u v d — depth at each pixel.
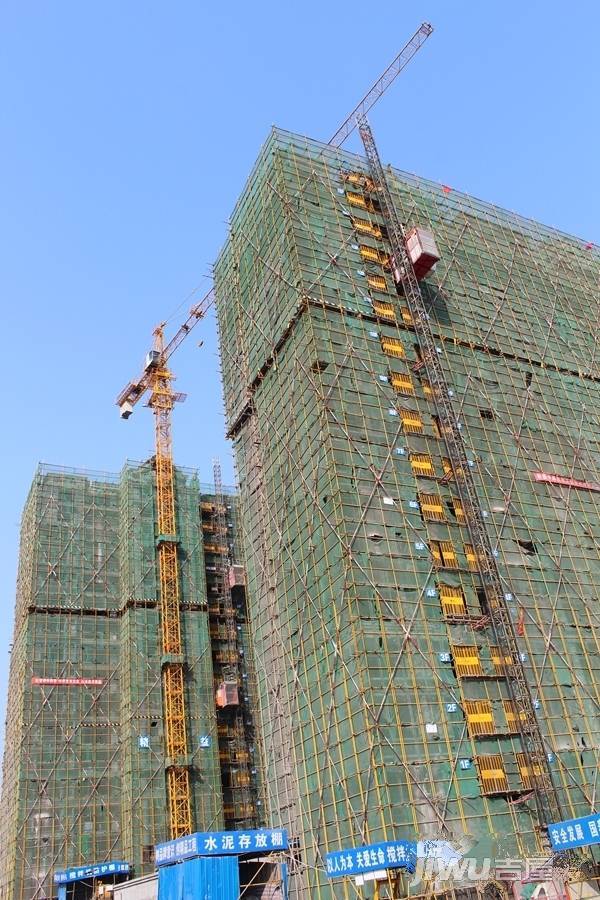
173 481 122.44
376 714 55.50
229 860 50.31
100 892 82.25
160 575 113.44
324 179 85.00
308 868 59.06
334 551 63.34
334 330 73.50
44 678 104.94
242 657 118.31
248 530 80.25
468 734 57.59
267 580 73.81
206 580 121.44
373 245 83.44
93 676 107.88
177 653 108.12
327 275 76.94
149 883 65.62
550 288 97.38
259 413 80.81
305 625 65.75
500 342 86.06
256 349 82.56
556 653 66.19
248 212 88.81
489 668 61.59
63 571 113.44
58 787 99.00
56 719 102.81
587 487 80.75
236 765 109.38
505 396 81.88
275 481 75.06
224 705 109.00
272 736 68.88
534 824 55.88
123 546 117.31
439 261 87.38
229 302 91.38
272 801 67.19
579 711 63.97
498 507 72.25
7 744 115.94
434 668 59.34
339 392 70.00
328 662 61.50
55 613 110.25
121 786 101.88
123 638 110.81
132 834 95.81
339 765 58.00
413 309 79.69
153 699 105.56
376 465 67.62
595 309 100.62
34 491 118.50
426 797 53.66
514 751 58.56
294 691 65.81
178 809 98.38
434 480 69.94
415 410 73.62
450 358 80.31
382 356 74.94
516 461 77.06
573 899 49.84
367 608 59.66
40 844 95.06
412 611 61.28
